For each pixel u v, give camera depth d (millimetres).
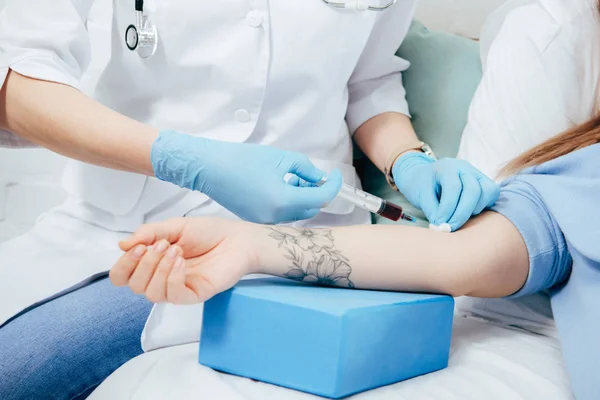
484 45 1496
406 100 1544
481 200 977
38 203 1698
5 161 1681
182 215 1197
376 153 1410
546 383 836
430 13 1742
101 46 1395
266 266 843
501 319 1117
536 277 938
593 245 866
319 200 976
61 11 1116
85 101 1057
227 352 782
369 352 746
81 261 1118
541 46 1306
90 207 1233
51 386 956
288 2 1166
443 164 1097
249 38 1147
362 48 1274
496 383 819
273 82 1192
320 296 790
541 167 1031
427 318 829
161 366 817
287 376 743
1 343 964
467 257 890
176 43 1152
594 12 1302
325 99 1256
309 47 1178
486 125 1324
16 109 1066
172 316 952
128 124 1028
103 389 800
